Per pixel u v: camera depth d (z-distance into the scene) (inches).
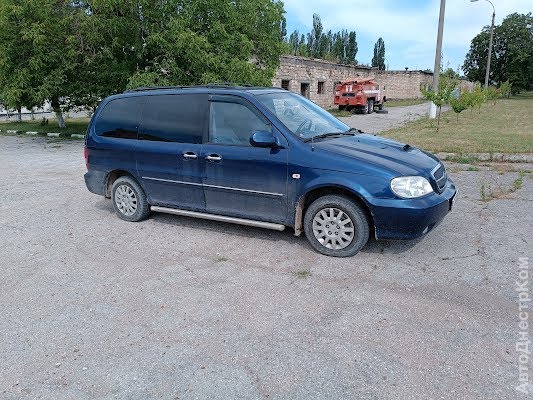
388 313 143.9
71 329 140.0
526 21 2586.1
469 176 323.9
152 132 229.1
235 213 210.5
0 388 114.0
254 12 640.4
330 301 153.0
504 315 140.3
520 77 2544.3
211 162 207.9
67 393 111.4
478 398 105.6
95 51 622.8
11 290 167.8
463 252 189.6
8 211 273.3
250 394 109.0
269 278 172.1
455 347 125.1
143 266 186.7
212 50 604.4
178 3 584.7
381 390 109.1
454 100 723.4
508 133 562.6
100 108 250.1
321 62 1250.0
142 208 241.9
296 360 121.5
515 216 233.0
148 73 593.6
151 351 127.4
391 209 173.8
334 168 181.8
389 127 716.7
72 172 397.7
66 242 217.2
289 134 192.7
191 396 108.9
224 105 209.0
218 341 131.4
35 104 681.0
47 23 596.1
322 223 190.1
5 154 517.3
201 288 165.3
